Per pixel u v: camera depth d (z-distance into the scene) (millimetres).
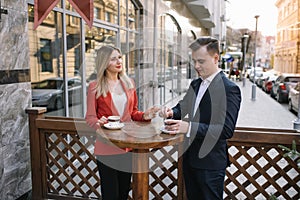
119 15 5328
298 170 2375
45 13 2369
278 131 2430
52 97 3842
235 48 36906
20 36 2988
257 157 2443
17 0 2936
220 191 1921
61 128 2836
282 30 27500
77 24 4207
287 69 24453
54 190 2977
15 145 2939
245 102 12086
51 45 3777
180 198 2656
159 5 5934
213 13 14523
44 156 2930
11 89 2875
